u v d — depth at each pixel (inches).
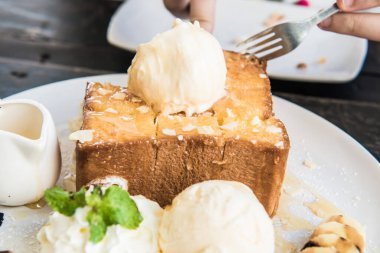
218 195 14.4
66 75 21.8
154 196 16.2
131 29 23.4
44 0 25.9
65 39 23.7
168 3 22.8
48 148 15.7
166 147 15.5
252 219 14.3
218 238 13.9
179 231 14.1
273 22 24.9
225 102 16.6
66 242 13.8
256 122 16.2
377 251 15.4
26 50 22.8
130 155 15.4
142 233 14.2
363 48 23.3
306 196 17.1
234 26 24.5
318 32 23.9
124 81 20.0
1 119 16.1
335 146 18.6
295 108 19.7
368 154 18.2
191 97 15.7
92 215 13.7
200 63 15.6
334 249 14.5
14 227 15.5
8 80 21.1
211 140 15.5
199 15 20.3
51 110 19.0
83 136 15.3
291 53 23.0
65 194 14.1
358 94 22.3
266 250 14.2
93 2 26.2
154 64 15.7
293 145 18.6
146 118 15.9
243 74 17.8
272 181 16.0
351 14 19.3
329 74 22.1
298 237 15.9
